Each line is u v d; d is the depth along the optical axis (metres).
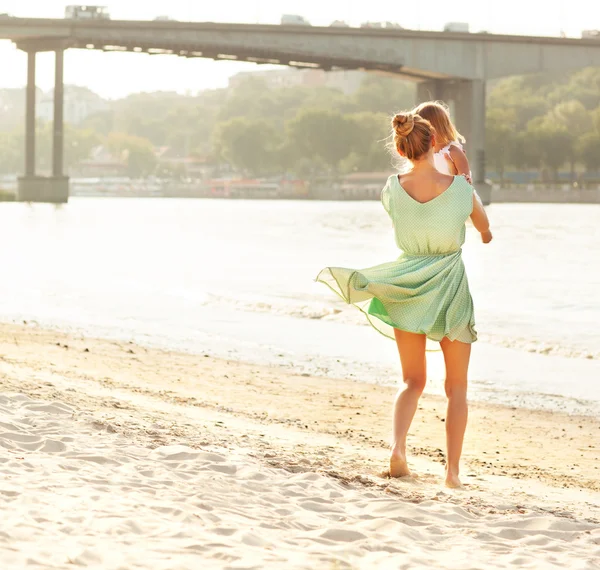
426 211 5.94
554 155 185.25
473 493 6.05
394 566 3.99
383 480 6.19
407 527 4.84
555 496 6.45
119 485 5.15
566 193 178.25
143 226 79.12
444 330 6.01
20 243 50.81
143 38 113.19
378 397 11.16
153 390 10.68
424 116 6.11
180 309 21.33
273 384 11.90
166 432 7.24
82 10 119.25
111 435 6.81
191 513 4.58
